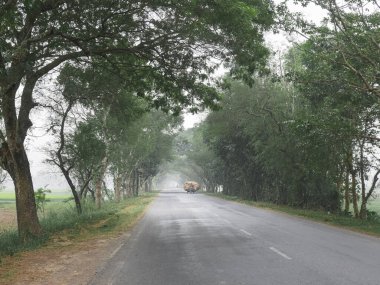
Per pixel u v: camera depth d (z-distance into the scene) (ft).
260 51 49.03
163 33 48.93
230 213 88.02
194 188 287.28
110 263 33.37
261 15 48.75
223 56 52.19
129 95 77.05
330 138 69.00
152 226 62.44
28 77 51.55
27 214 49.96
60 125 81.20
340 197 93.86
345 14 61.98
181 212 91.25
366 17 62.75
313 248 39.93
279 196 122.72
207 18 42.04
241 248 40.22
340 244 42.60
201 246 41.93
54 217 74.84
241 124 122.42
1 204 170.91
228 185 211.41
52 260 35.24
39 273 30.12
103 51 51.88
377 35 59.82
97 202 102.32
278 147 99.19
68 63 66.90
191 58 53.42
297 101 104.01
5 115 48.62
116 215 80.48
